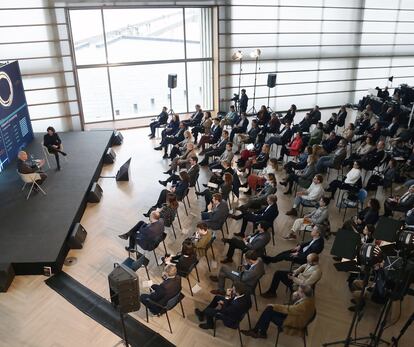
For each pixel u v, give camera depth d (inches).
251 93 589.3
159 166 409.1
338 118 472.7
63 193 323.6
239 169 367.2
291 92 612.4
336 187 323.3
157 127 490.9
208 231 238.5
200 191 350.9
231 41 550.6
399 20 624.1
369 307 213.6
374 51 633.0
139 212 316.8
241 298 182.7
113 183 371.6
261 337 191.0
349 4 589.0
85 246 270.7
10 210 298.5
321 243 221.8
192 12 534.0
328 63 614.9
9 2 439.8
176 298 193.5
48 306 215.2
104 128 532.1
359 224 251.1
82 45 497.4
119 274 165.0
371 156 355.6
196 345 189.6
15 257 241.4
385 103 530.9
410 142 430.0
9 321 204.5
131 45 522.9
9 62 403.5
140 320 205.8
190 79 572.1
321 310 211.6
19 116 418.3
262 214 265.9
